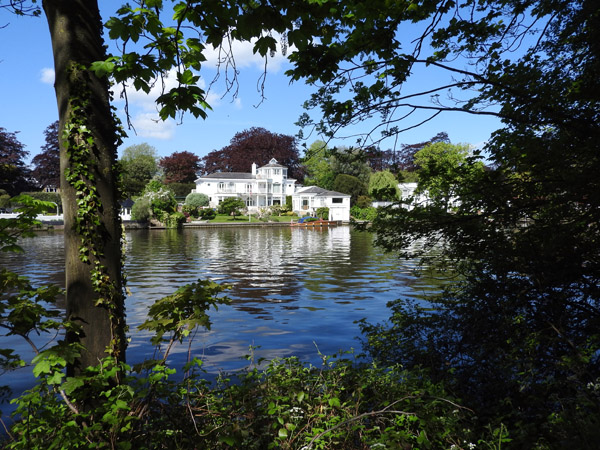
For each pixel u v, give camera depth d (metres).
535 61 5.45
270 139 104.25
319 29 3.63
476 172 5.41
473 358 5.25
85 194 3.76
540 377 4.46
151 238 40.16
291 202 85.81
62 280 16.59
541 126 5.30
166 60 3.39
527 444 3.37
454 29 5.33
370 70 5.13
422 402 3.95
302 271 19.52
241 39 3.39
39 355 3.07
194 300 3.66
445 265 6.02
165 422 3.58
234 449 3.42
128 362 7.59
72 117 3.70
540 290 5.13
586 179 4.38
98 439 3.30
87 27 3.78
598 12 4.73
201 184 86.69
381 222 5.66
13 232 3.90
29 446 3.06
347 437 3.54
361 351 7.89
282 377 4.56
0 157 68.88
